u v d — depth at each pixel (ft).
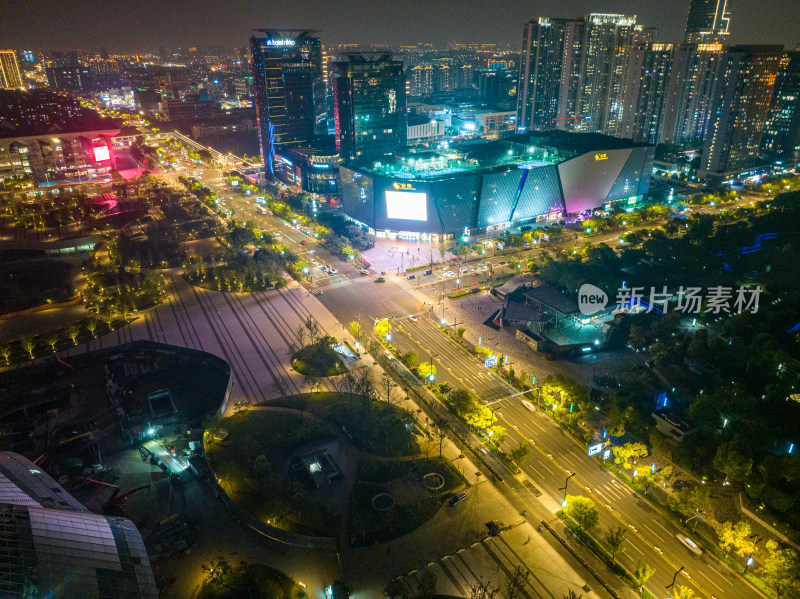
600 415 627.87
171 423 643.86
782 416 595.47
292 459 567.18
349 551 462.60
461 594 422.41
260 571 442.50
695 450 534.78
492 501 514.68
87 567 349.61
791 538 455.22
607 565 448.24
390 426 605.73
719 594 421.18
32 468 467.11
